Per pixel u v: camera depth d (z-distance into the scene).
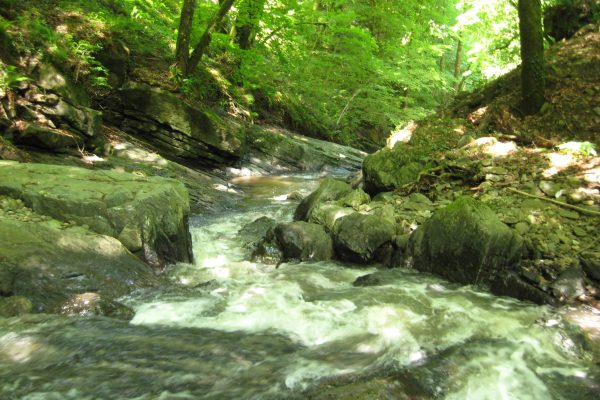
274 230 5.98
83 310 3.70
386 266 5.49
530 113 7.97
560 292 4.34
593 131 7.20
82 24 9.70
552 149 6.98
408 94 21.97
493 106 8.48
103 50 9.69
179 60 10.88
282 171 12.25
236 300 4.31
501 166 6.69
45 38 7.76
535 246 4.88
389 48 19.23
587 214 5.30
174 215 5.34
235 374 3.03
